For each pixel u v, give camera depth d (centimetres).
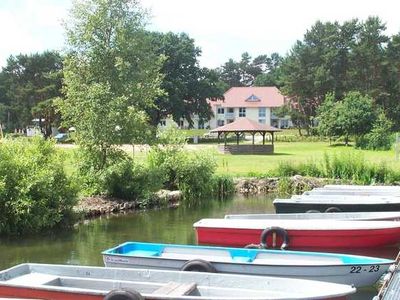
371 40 7369
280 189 2709
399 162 3222
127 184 2238
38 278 912
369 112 5619
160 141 2466
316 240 1284
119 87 2288
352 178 2741
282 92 7744
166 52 6812
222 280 895
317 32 7762
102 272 941
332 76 7319
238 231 1318
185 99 7250
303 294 797
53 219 1675
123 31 2280
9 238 1580
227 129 4853
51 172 1691
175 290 816
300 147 5638
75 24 2284
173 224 1828
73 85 2275
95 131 2214
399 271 963
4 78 8212
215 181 2628
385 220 1455
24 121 7506
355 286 995
